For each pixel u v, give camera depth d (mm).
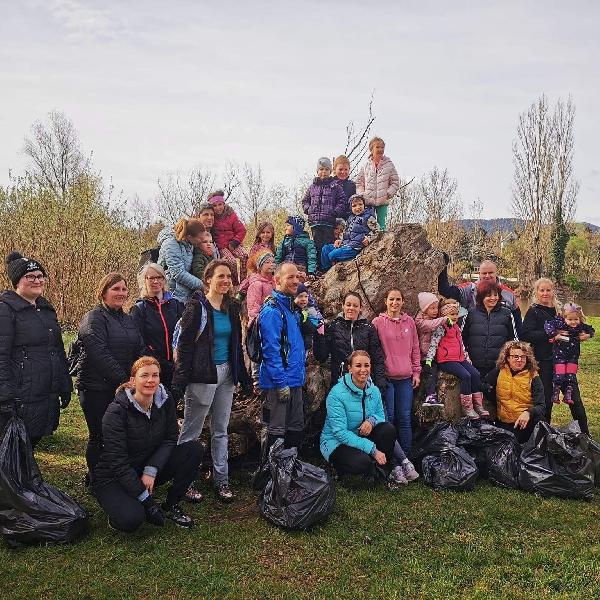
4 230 15570
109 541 4617
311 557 4492
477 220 50719
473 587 4109
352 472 5824
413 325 6648
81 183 18047
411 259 7402
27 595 3889
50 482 5781
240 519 5117
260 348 5637
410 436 6453
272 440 5566
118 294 5254
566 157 43312
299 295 5762
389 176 9234
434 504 5492
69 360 5492
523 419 6422
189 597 3939
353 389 5914
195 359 5180
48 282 15984
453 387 6680
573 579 4207
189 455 5016
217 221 8516
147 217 24500
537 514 5316
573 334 6957
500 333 7000
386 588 4070
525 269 44125
